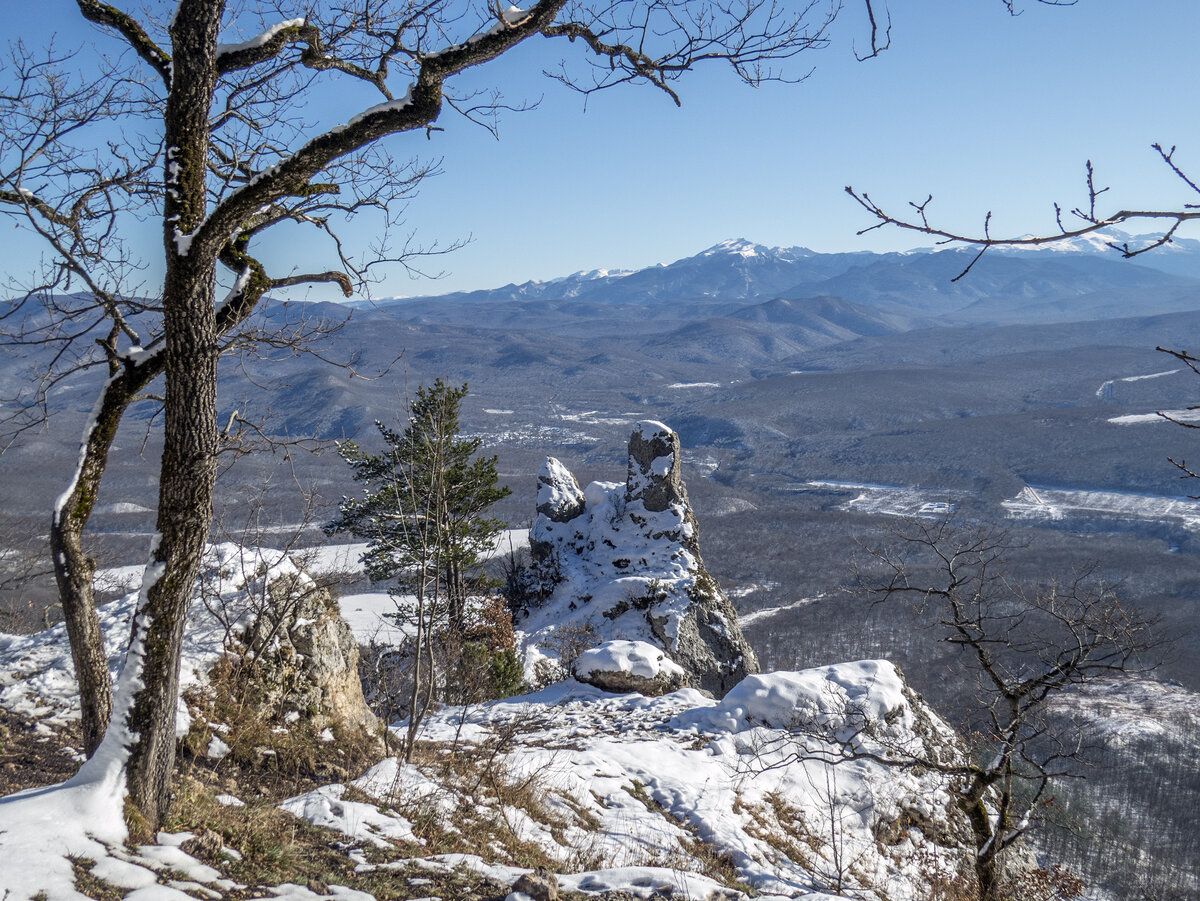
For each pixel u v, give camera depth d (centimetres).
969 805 1196
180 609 647
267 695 1111
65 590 672
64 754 893
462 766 1166
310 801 862
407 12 696
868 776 1436
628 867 871
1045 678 1150
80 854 550
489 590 2939
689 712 1731
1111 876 4294
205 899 548
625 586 2992
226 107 778
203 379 625
